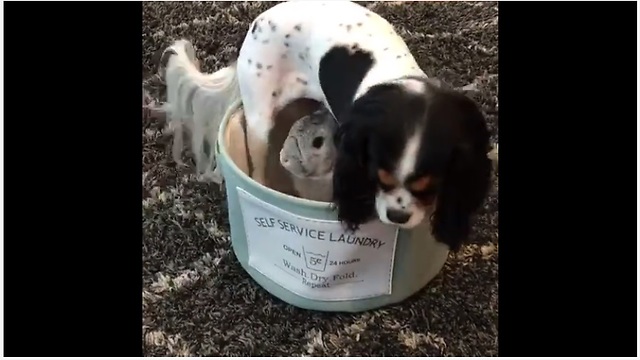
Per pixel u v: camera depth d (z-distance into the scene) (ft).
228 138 3.16
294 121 3.32
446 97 2.39
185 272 3.25
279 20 3.14
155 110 3.77
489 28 4.11
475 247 3.28
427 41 4.06
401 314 3.08
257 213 2.87
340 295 3.01
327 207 2.66
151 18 4.19
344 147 2.50
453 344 2.99
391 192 2.40
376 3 4.25
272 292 3.14
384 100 2.41
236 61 3.65
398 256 2.89
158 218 3.42
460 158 2.35
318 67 3.08
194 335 3.05
